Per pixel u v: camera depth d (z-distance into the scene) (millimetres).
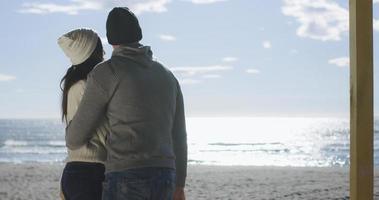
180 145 2855
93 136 2734
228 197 11797
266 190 12969
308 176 16188
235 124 141625
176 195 2818
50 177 15875
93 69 2693
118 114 2625
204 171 17875
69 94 2844
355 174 3178
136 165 2570
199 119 161500
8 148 48844
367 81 3148
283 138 67438
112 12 2734
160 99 2701
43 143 57094
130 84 2641
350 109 3256
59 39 2877
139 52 2719
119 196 2564
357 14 3146
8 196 12062
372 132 3152
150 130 2625
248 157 39344
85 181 2723
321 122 142500
